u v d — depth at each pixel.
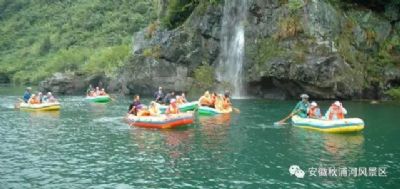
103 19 107.31
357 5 46.38
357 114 32.22
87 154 20.09
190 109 35.41
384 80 43.47
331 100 43.06
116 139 23.50
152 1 108.44
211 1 50.62
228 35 49.28
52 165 18.25
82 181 16.02
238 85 48.00
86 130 26.64
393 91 42.72
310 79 42.19
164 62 52.72
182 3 56.03
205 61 51.19
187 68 51.81
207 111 33.75
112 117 32.81
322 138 23.23
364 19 45.34
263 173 16.73
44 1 125.38
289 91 44.84
